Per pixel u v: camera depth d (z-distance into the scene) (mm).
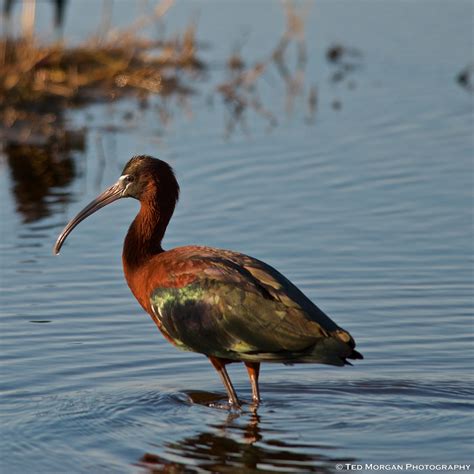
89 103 24109
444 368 11445
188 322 10648
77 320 12828
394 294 13461
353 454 9594
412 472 9203
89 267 14594
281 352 10062
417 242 15305
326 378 11445
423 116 22203
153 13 28500
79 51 25641
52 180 18734
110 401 10758
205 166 18984
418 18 32156
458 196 17250
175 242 15258
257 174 18500
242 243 15297
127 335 12438
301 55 27812
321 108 23312
